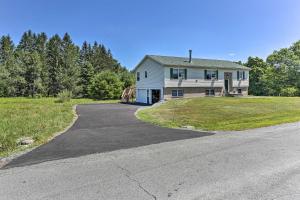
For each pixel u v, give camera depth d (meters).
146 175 5.38
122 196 4.37
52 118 15.41
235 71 36.12
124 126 12.58
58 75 60.38
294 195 4.30
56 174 5.50
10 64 59.97
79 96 61.25
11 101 37.66
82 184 4.92
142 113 18.34
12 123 13.23
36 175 5.45
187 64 31.28
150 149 7.70
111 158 6.73
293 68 47.44
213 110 18.84
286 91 45.03
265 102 24.67
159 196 4.35
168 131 11.05
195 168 5.80
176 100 27.42
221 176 5.26
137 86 35.69
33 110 20.89
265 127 11.86
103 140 9.15
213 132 10.74
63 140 9.20
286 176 5.20
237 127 11.92
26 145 8.55
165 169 5.77
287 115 16.53
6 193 4.54
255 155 6.82
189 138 9.41
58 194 4.48
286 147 7.72
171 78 30.36
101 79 48.47
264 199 4.17
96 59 79.88
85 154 7.19
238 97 31.70
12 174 5.54
